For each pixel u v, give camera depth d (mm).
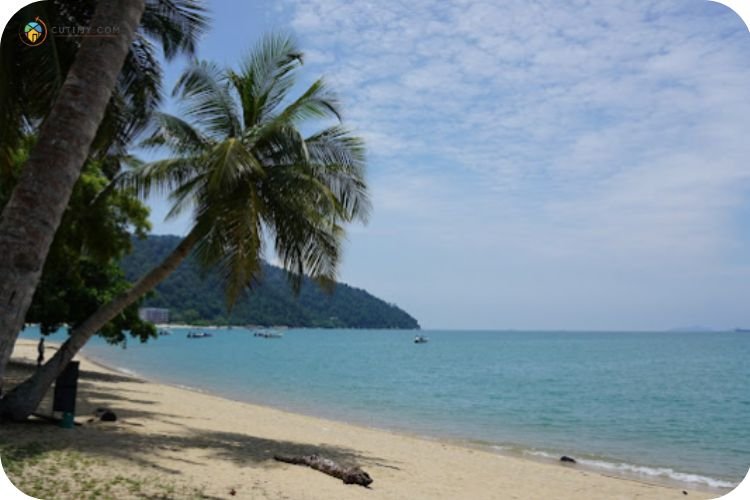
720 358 69375
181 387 28953
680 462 15602
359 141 12062
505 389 34500
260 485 8023
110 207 15914
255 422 16062
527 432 20141
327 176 12039
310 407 24578
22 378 19297
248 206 10977
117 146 12109
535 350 92375
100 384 21641
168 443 10492
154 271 11289
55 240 14383
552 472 12742
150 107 11648
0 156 9719
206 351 73875
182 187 11820
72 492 6348
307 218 11594
